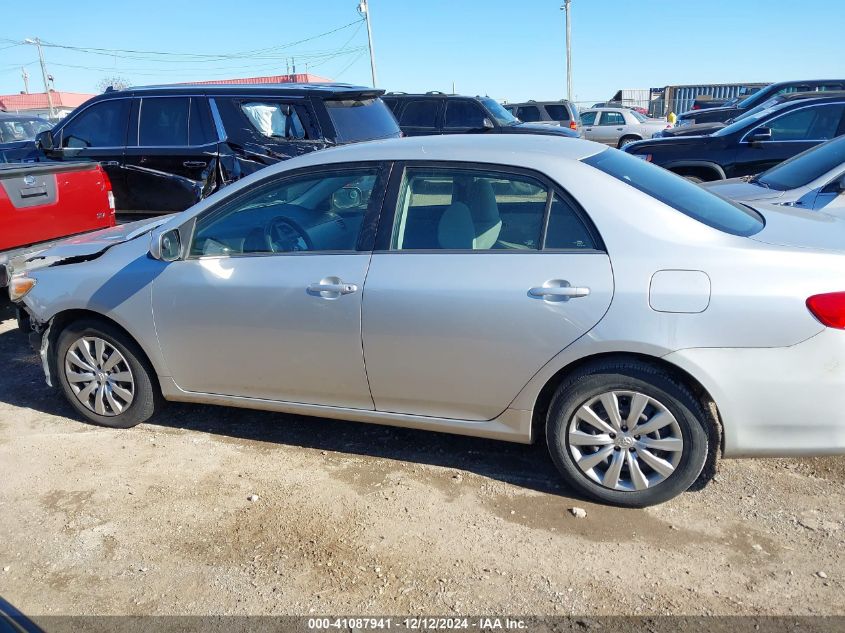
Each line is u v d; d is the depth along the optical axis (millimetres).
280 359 3748
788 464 3701
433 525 3289
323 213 3719
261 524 3328
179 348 3953
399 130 8383
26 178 5543
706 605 2721
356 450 4016
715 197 3705
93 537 3271
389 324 3441
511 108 20031
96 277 4047
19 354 5645
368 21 31375
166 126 7578
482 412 3477
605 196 3240
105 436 4238
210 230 3900
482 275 3301
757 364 2992
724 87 34781
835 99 8594
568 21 40406
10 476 3814
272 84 7828
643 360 3170
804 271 2969
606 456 3297
